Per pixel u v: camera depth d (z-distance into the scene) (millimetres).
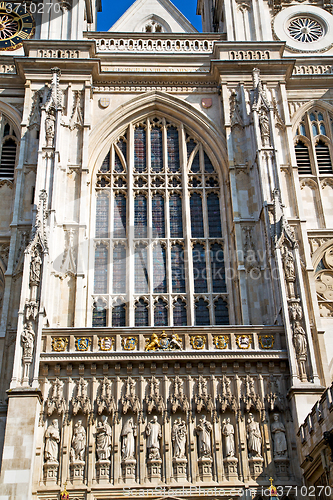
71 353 34969
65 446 33406
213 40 50031
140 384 34875
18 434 32531
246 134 44688
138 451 33469
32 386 33781
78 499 32250
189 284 42156
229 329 36406
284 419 34406
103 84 47125
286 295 36844
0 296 41094
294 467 33281
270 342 36312
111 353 35031
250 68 46844
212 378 35125
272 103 46250
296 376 34688
